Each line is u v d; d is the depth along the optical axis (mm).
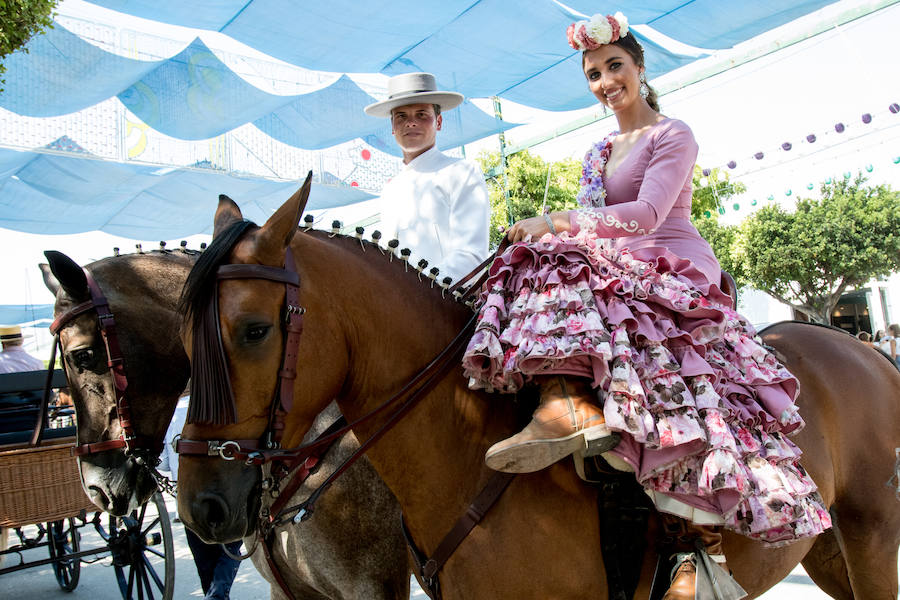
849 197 19188
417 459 1916
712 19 6238
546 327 1744
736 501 1768
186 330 1722
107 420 2734
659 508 1775
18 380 4531
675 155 2084
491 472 1860
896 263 18688
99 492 2729
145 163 6520
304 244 1854
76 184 7418
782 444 1965
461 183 3240
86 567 6582
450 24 5914
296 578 2762
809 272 19453
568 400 1731
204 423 1648
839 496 2502
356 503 2486
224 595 3648
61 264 2658
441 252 3234
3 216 8570
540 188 12195
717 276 2332
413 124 3412
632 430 1687
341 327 1846
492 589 1790
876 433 2521
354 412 1959
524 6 5785
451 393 1940
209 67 5645
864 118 6836
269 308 1680
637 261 1976
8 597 5754
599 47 2295
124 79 5453
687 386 1833
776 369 2051
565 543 1792
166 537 4652
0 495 4074
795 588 4355
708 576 1812
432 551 1930
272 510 2201
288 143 7379
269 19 5340
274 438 1682
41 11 4465
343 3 5258
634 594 1917
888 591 2508
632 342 1847
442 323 2025
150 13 5105
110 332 2688
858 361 2643
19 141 5824
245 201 8492
